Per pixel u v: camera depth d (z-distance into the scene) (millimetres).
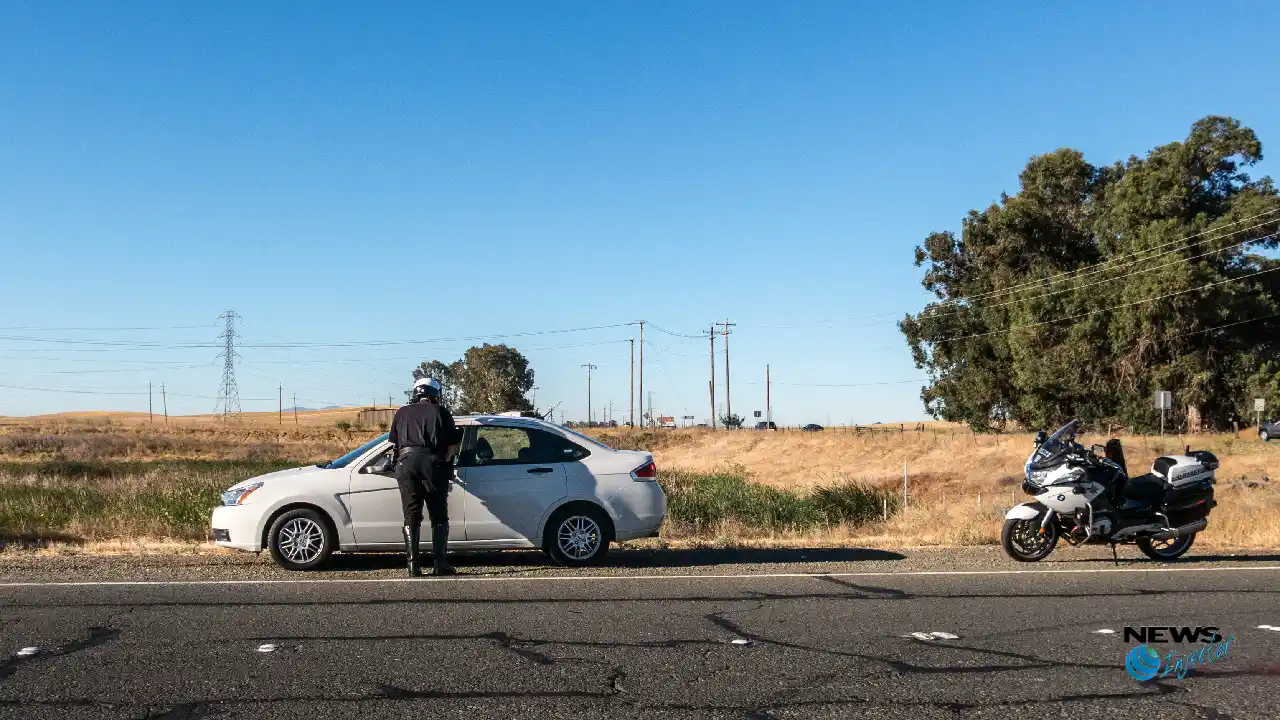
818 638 7074
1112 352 56656
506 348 81688
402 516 10516
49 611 7938
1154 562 11141
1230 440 43750
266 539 10445
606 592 8891
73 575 9844
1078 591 8992
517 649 6715
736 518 17266
